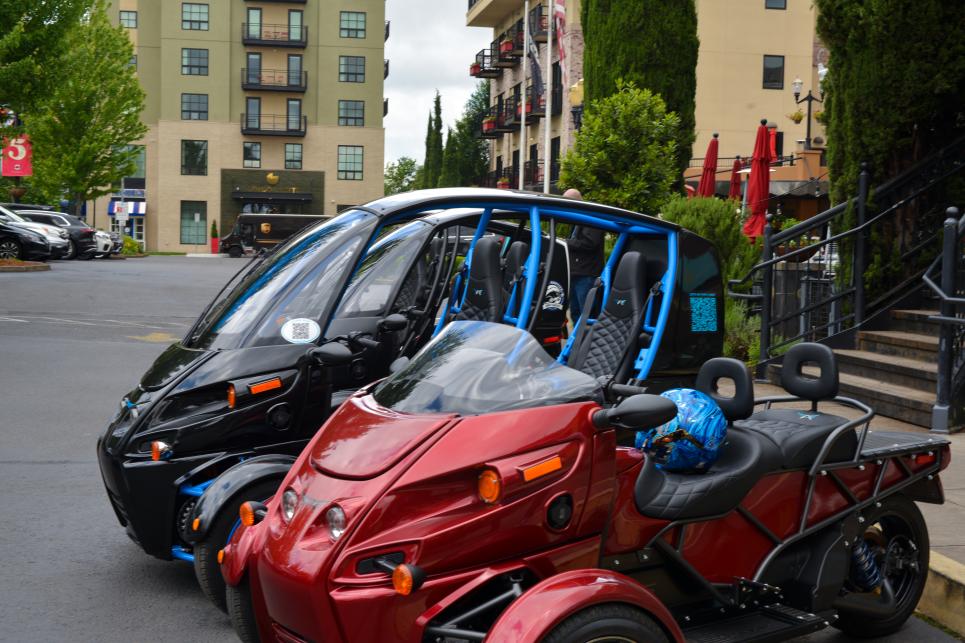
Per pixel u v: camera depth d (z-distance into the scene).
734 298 12.88
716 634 3.89
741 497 4.00
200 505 4.62
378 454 3.42
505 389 3.67
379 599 3.17
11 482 7.34
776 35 38.34
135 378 11.96
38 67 25.58
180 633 4.77
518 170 49.97
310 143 68.94
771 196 30.81
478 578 3.30
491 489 3.28
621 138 16.05
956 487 6.70
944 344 8.36
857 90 11.08
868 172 11.11
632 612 3.24
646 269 6.76
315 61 68.69
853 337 10.93
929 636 4.76
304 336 5.67
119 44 48.00
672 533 3.92
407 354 7.43
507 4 48.50
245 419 5.42
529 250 7.23
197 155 67.88
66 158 46.56
